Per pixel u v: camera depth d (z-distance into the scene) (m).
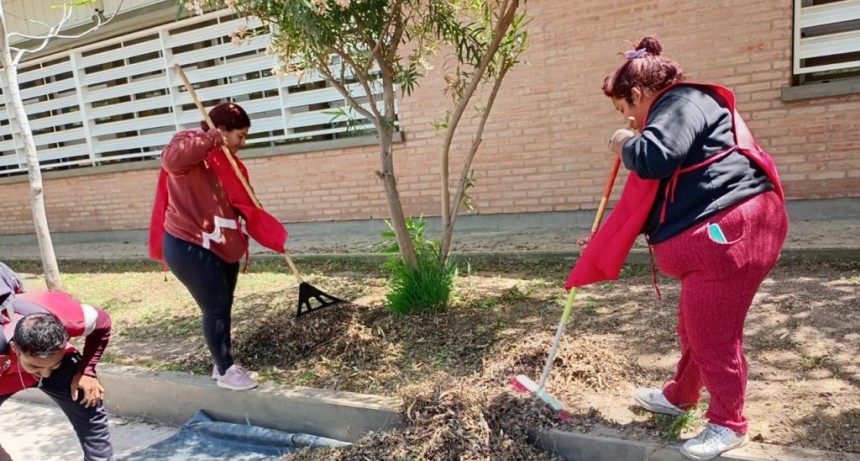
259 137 8.53
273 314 4.89
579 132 6.58
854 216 5.65
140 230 9.54
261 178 8.48
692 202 2.21
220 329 3.55
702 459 2.41
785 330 3.53
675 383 2.73
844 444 2.44
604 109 6.42
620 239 2.45
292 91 8.08
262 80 8.16
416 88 7.21
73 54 9.43
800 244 4.86
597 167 6.57
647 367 3.30
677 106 2.20
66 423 3.93
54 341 2.30
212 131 3.39
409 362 3.72
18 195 10.59
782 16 5.58
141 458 3.34
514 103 6.80
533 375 3.27
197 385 3.68
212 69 8.46
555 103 6.62
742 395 2.36
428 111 7.21
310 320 4.26
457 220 7.35
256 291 5.73
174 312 5.49
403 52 6.88
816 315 3.67
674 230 2.26
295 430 3.41
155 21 8.55
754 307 3.91
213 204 3.48
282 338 4.17
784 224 2.28
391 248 4.67
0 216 10.86
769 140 5.84
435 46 4.56
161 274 7.16
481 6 4.42
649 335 3.69
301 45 3.80
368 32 3.88
